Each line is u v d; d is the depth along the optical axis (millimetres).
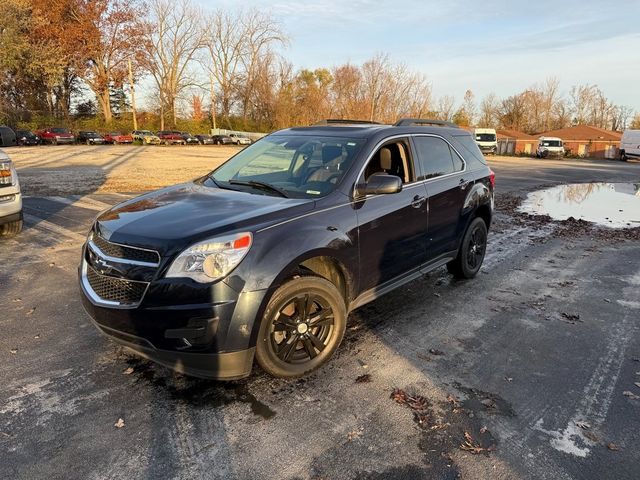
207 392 3115
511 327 4254
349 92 47625
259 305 2887
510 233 8477
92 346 3709
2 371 3312
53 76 47594
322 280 3252
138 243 2887
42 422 2766
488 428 2795
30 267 5621
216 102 63438
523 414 2943
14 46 43688
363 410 2949
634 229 9062
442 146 4969
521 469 2463
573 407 3033
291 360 3217
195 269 2762
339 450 2584
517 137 70188
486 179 5562
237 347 2863
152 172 17562
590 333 4164
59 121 51656
